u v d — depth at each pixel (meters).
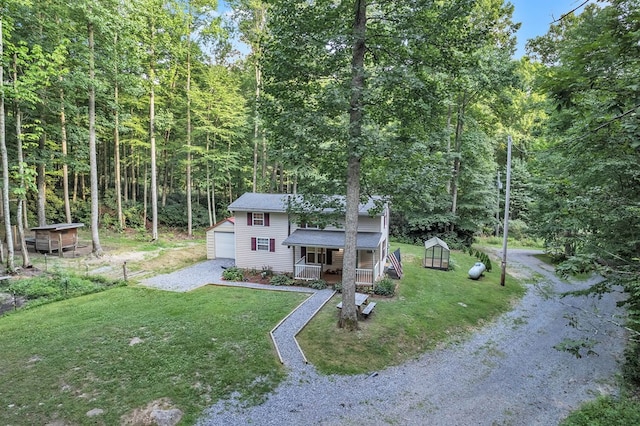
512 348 10.52
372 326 11.31
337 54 9.87
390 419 6.96
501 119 28.89
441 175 11.00
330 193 11.45
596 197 7.35
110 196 31.73
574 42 7.96
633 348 9.52
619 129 7.08
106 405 6.94
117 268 18.08
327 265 19.27
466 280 17.89
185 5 23.56
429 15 9.31
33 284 13.80
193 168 32.94
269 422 6.70
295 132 9.77
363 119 9.98
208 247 22.12
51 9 16.98
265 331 10.65
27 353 8.95
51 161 21.03
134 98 25.64
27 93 14.87
